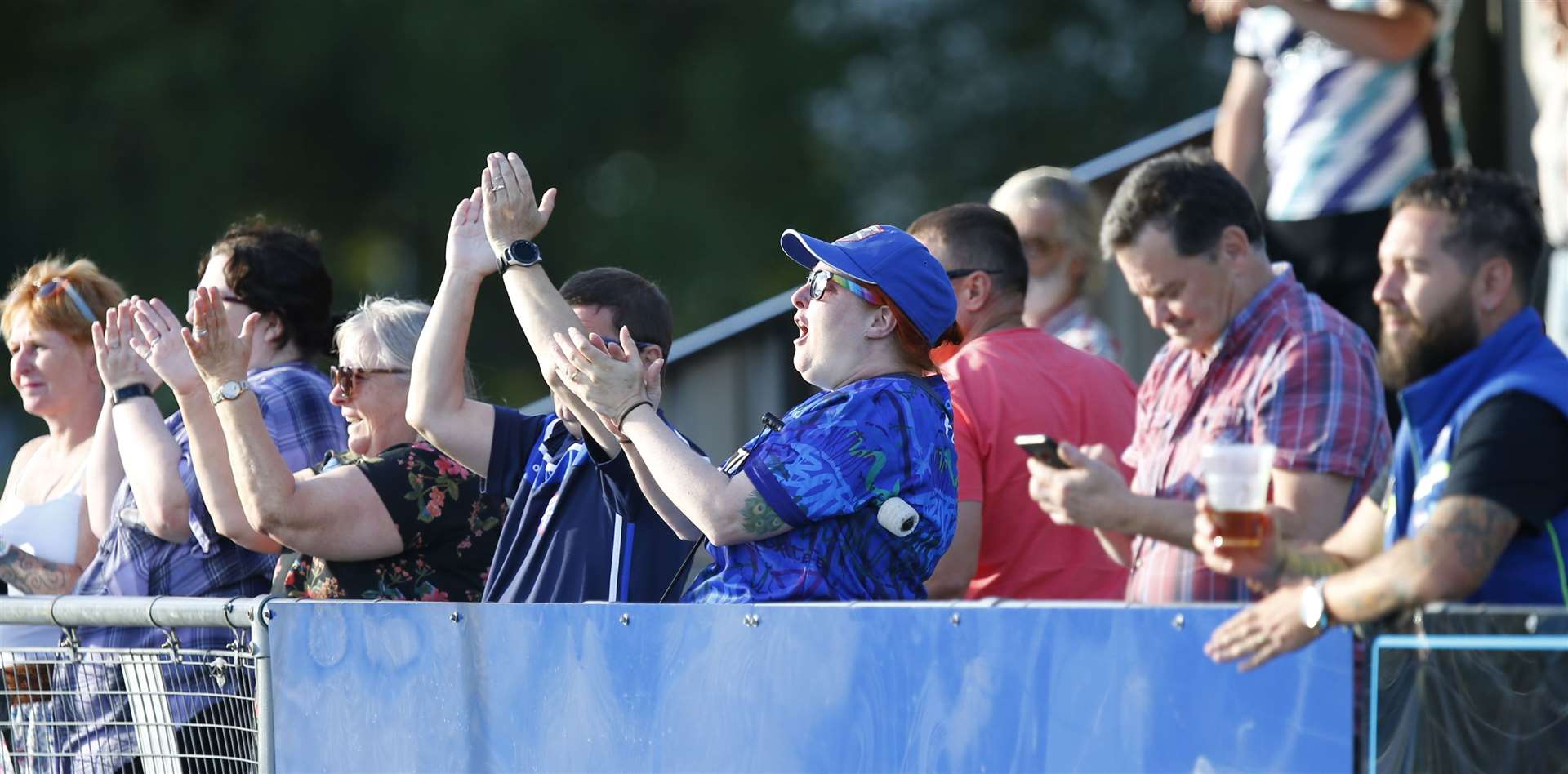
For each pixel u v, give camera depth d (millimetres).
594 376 11273
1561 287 16969
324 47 65062
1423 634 8578
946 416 11328
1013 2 76312
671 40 70188
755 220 66875
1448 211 9570
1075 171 22062
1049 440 10906
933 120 74375
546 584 12586
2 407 64250
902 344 11438
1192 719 8945
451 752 11836
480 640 11719
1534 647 8281
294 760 12469
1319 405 12328
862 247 11398
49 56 67562
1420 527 9297
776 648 10469
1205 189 12711
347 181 67062
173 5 68125
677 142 68375
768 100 69062
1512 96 20641
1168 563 12820
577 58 66625
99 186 64438
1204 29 74750
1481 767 8344
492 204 12414
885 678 10023
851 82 73000
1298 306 12711
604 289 13016
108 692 13375
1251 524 9375
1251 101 18844
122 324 14797
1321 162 17609
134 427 14648
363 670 12227
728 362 22516
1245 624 8820
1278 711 8742
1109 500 10883
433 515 13664
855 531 10875
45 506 16578
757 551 10984
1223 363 12875
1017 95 74438
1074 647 9352
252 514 13086
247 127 64438
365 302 14992
